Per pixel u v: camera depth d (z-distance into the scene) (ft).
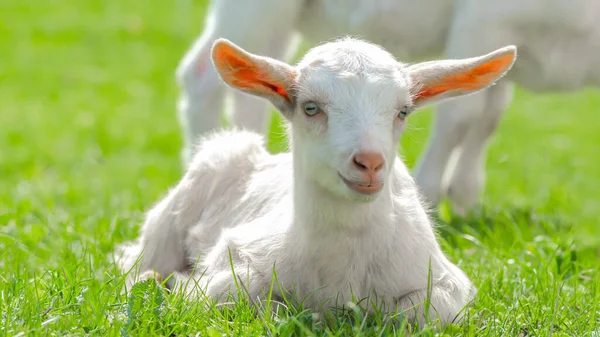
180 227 25.68
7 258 26.53
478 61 21.35
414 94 21.48
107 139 60.54
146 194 40.42
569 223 34.50
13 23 98.68
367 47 21.13
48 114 67.87
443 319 21.17
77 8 106.83
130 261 26.27
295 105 21.06
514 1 32.45
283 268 21.62
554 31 32.94
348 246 21.13
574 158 56.70
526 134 65.31
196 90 35.73
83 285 22.67
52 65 83.76
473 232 30.17
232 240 22.70
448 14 34.50
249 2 35.12
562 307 22.59
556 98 79.10
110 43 92.73
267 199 23.81
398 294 21.47
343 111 19.97
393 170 22.21
